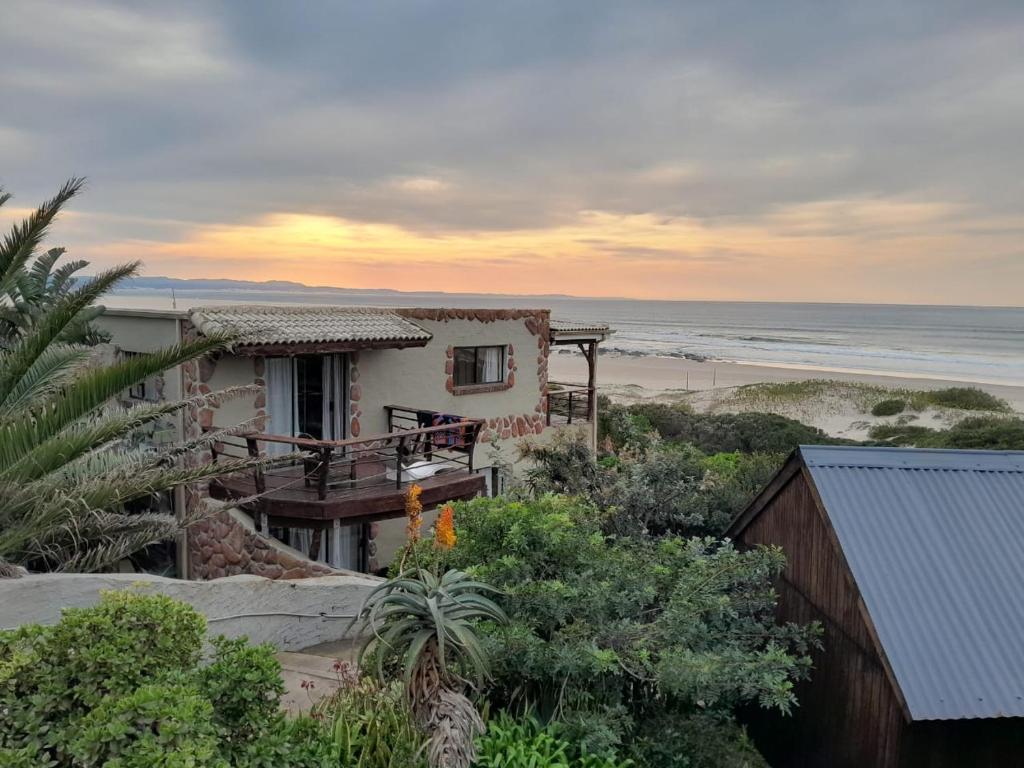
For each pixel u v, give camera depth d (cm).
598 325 1838
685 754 595
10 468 680
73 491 721
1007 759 538
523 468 1636
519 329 1650
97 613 393
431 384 1484
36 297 1155
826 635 634
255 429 1223
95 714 325
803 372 5994
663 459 1177
